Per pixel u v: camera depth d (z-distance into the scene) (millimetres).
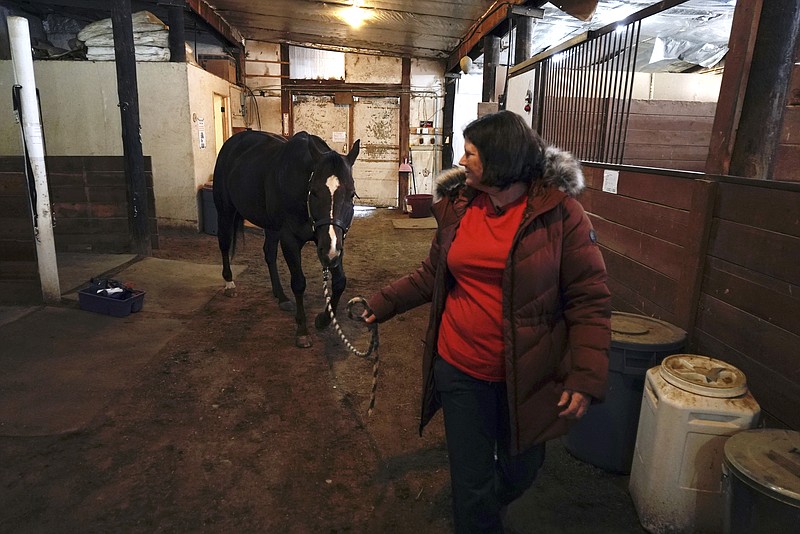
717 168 2137
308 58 10359
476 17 6781
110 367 3064
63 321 3668
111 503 1976
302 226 3385
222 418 2588
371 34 8586
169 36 6824
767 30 1940
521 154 1320
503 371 1447
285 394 2848
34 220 3805
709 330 2127
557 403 1425
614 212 3023
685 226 2297
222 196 4422
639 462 1937
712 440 1688
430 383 1613
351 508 2000
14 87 3590
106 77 6477
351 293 4824
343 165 3059
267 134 4469
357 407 2740
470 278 1448
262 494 2057
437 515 1977
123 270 5062
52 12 8203
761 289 1834
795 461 1396
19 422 2471
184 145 7004
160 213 7211
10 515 1897
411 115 10672
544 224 1357
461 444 1471
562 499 2059
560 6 4266
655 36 6168
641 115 3938
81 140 6648
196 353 3322
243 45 9961
